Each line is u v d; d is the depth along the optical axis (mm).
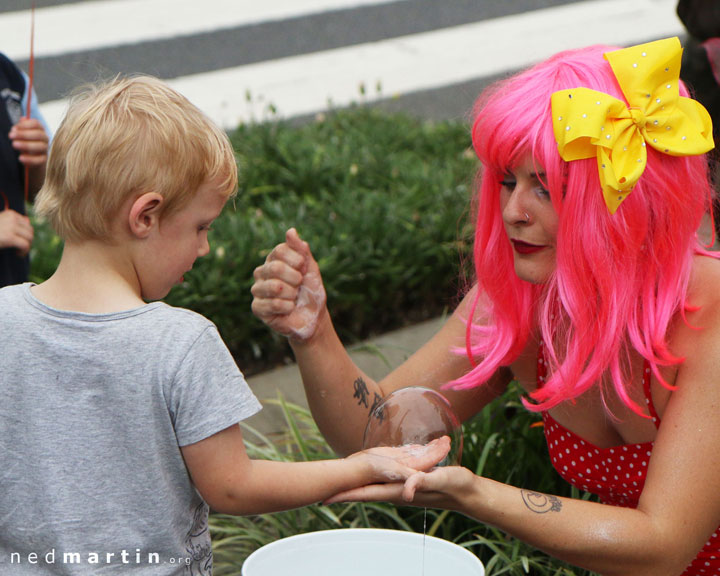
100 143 1580
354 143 5609
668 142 1707
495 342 2027
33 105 3152
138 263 1640
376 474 1721
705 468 1708
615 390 1854
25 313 1596
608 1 9570
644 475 1960
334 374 2072
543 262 1816
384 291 4457
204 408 1554
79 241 1629
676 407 1756
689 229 1763
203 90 7371
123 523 1562
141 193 1588
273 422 3619
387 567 1857
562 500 1754
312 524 2740
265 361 4223
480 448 2832
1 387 1566
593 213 1698
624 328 1808
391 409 1803
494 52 8305
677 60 1725
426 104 7285
